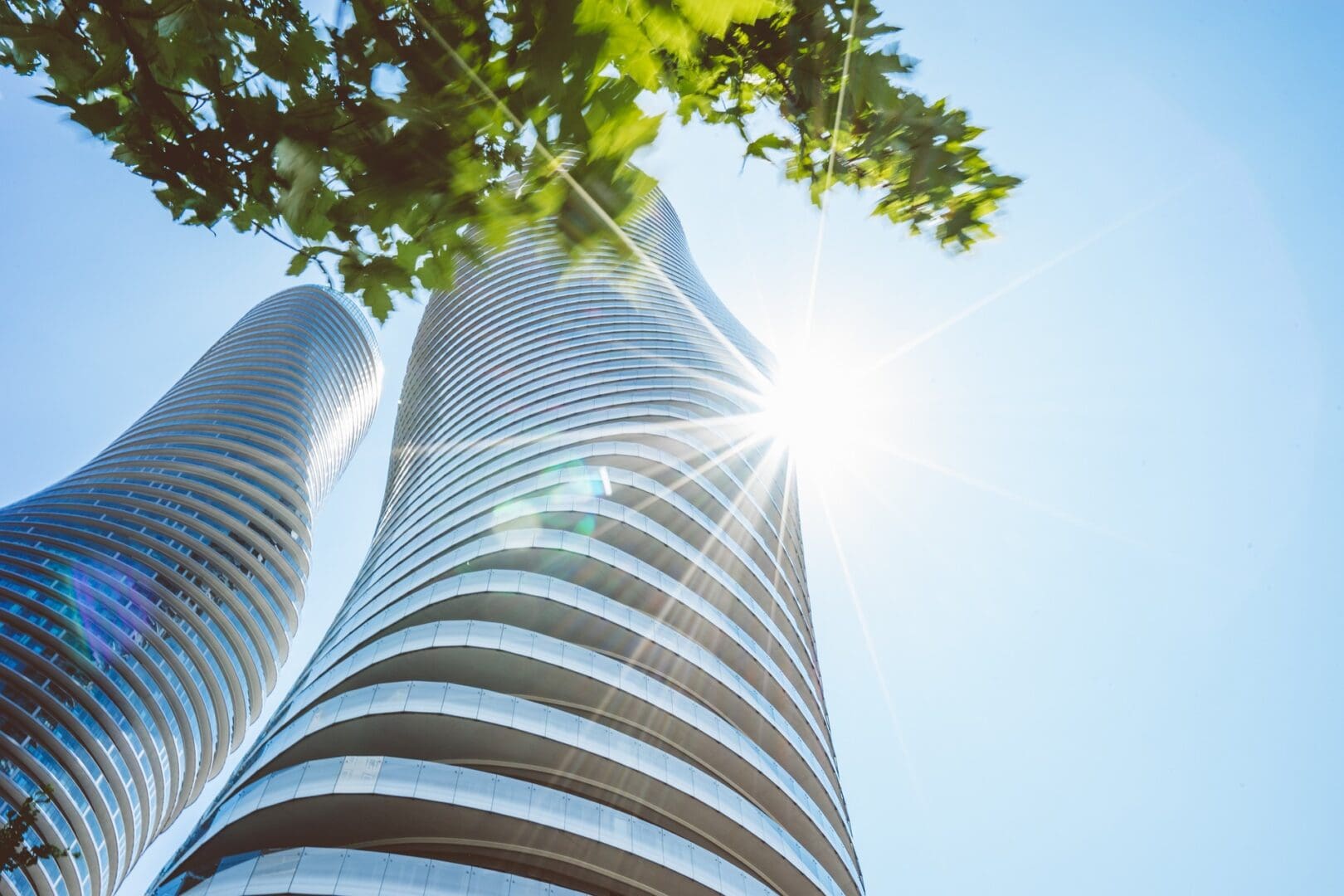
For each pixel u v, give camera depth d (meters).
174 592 104.94
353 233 4.27
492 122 3.75
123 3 4.01
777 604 52.81
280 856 24.78
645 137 3.61
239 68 4.09
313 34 3.97
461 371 87.44
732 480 62.31
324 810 27.12
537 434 60.81
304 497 130.12
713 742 35.97
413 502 61.66
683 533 48.88
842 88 4.54
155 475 116.06
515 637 34.16
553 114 3.62
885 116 4.82
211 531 113.69
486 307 95.75
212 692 104.88
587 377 72.06
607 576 41.47
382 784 27.14
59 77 4.18
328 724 30.31
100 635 95.38
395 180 3.99
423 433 85.62
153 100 4.18
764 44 4.63
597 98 3.53
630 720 35.59
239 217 4.42
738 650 44.09
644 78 3.56
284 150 4.00
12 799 79.75
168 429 126.62
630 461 53.22
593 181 3.79
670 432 61.84
